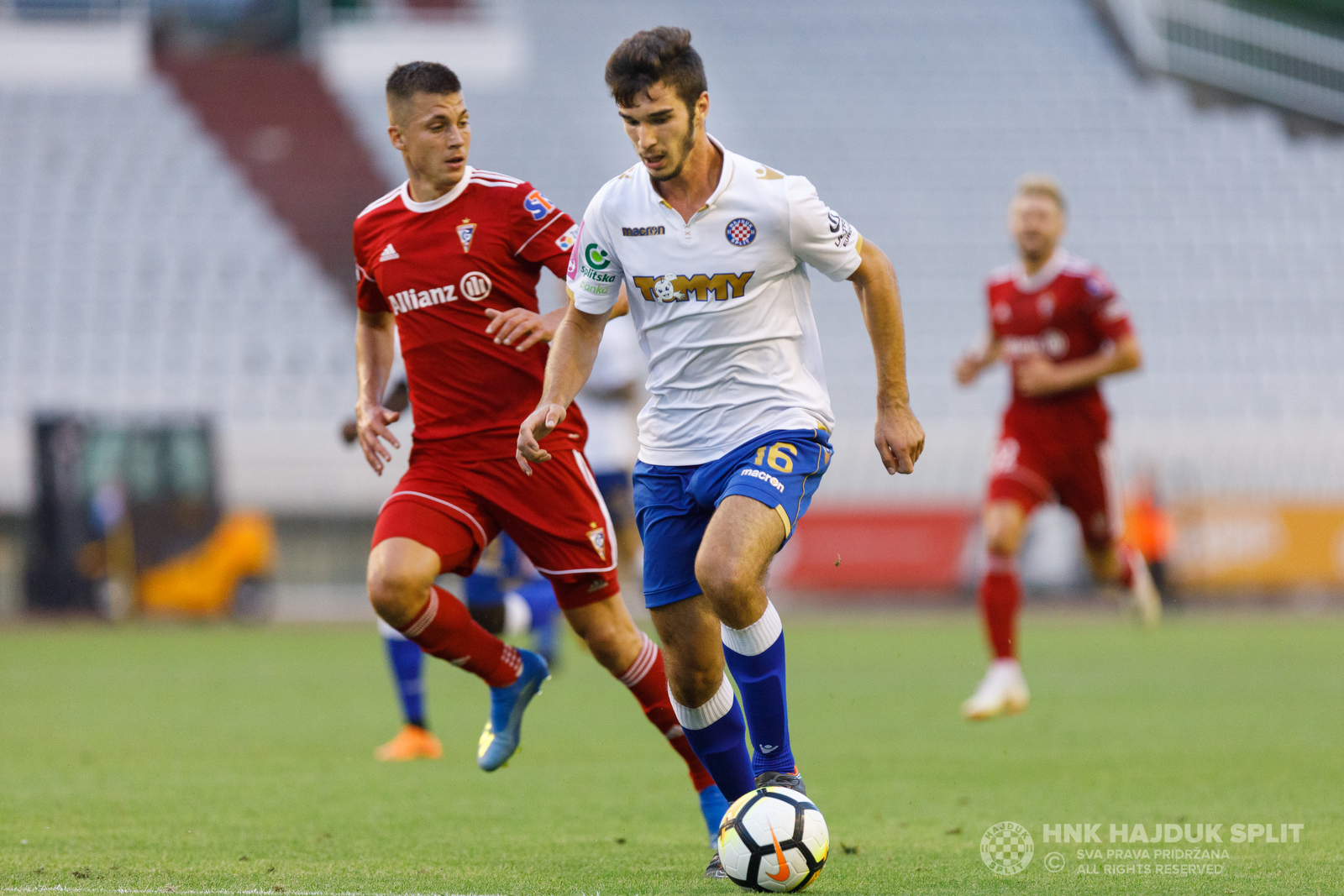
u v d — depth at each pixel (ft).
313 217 304.50
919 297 301.43
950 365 288.30
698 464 47.47
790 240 46.52
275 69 334.24
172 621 215.72
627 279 48.32
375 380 60.59
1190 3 354.54
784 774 46.14
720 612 44.19
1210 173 332.60
